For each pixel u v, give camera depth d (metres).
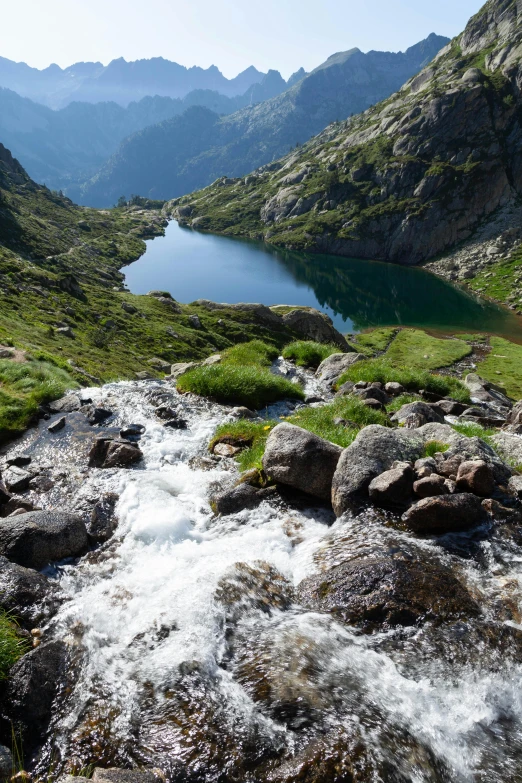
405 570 7.85
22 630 7.07
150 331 88.19
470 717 5.80
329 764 5.11
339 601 7.53
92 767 5.25
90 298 103.50
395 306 167.88
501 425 19.20
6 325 53.94
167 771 5.13
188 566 8.61
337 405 17.22
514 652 6.60
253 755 5.27
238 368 20.64
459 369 97.38
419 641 6.79
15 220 177.00
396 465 10.25
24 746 5.53
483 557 8.36
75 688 6.17
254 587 7.95
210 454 13.66
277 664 6.41
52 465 13.04
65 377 22.48
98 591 8.07
